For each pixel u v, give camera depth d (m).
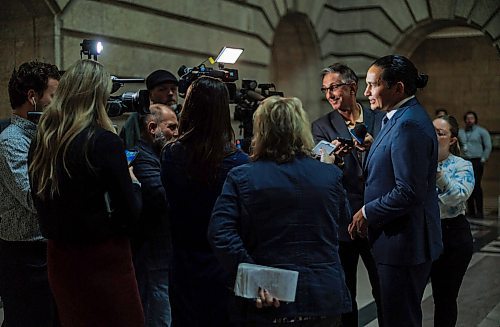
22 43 7.16
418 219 3.62
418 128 3.53
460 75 18.02
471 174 4.40
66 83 2.91
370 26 13.25
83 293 2.89
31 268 3.36
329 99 4.75
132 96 3.81
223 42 9.85
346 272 4.55
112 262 2.92
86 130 2.86
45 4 6.96
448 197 4.27
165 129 3.83
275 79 12.68
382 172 3.64
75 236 2.87
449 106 18.17
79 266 2.89
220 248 2.77
